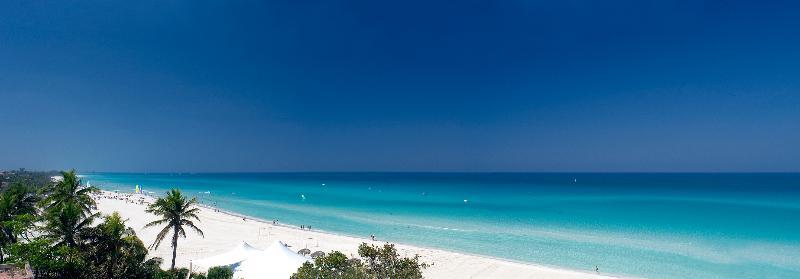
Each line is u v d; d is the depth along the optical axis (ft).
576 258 160.15
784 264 149.59
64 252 83.87
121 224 101.09
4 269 81.71
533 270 138.72
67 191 142.10
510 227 231.09
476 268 140.26
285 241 183.73
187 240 179.63
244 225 226.17
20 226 96.17
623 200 398.83
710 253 167.22
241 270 106.32
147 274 95.50
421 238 199.11
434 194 488.85
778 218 264.31
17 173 518.37
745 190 561.43
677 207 333.83
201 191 549.95
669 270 143.23
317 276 74.54
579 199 413.18
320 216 279.49
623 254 165.78
